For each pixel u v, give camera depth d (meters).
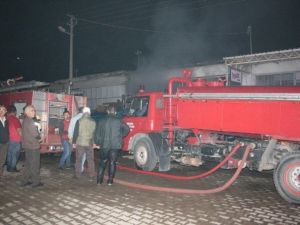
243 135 8.55
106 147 7.70
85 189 7.36
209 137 9.54
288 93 7.42
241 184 8.27
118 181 8.09
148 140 9.98
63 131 10.12
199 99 9.12
